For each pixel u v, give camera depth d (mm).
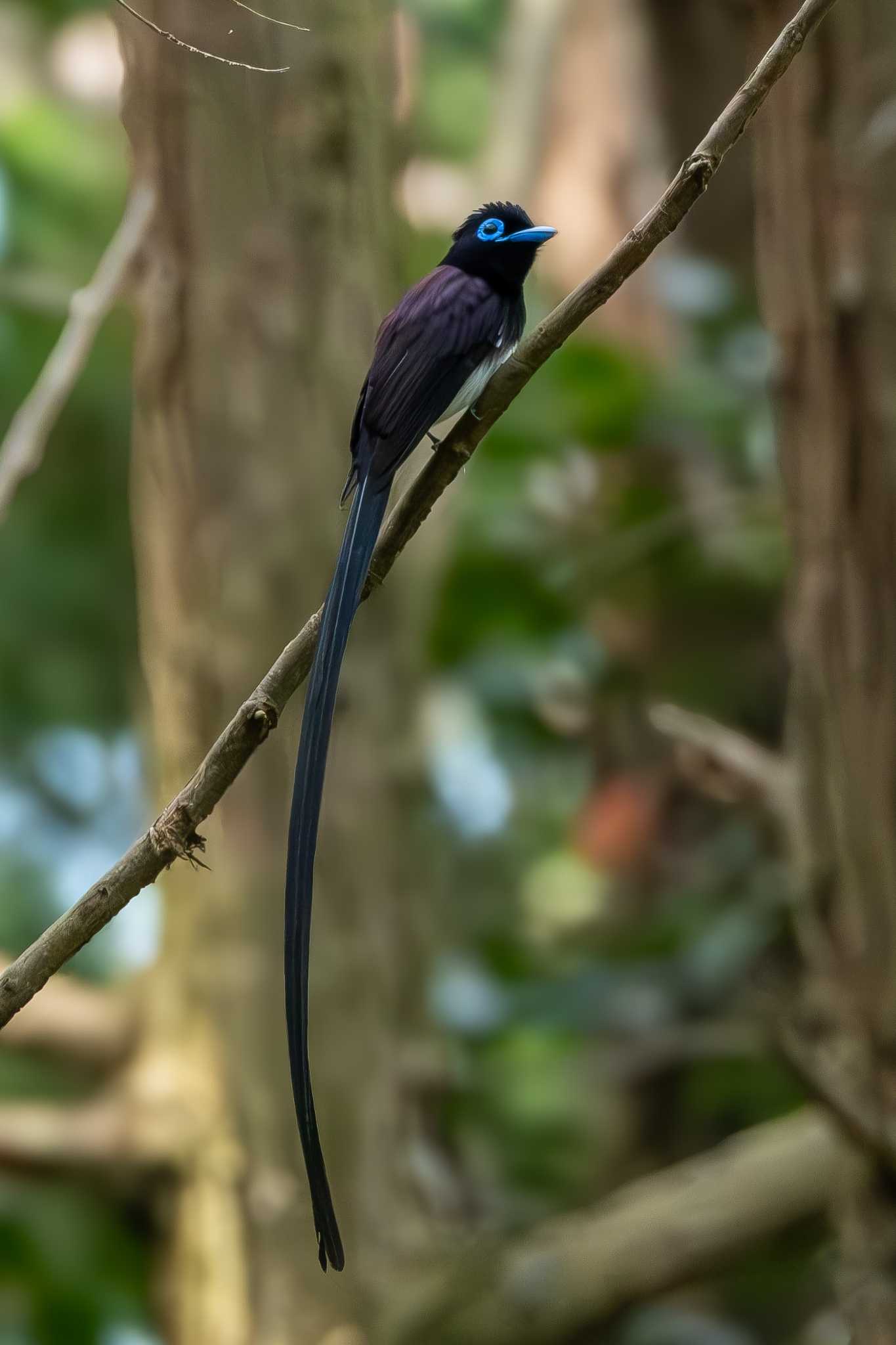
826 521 8188
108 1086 10531
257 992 10352
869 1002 8023
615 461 14055
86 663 14266
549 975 13758
